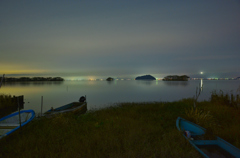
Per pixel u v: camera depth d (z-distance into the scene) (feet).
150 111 34.22
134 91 129.80
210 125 21.77
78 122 26.25
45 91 132.36
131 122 24.99
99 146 16.53
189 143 16.62
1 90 141.18
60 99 83.97
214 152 15.52
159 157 14.47
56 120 25.44
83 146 16.53
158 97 87.86
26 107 60.80
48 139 18.89
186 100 48.47
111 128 21.98
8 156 14.75
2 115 46.55
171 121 26.40
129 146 16.38
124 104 48.75
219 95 43.39
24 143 17.56
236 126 21.17
